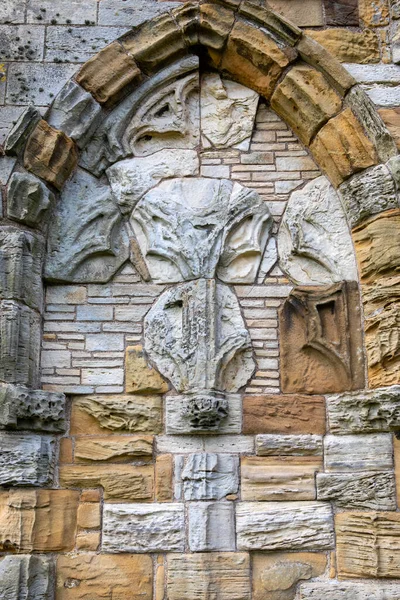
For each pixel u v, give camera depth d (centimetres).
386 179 454
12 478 416
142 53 486
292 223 476
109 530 426
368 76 480
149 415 443
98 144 486
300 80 483
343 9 497
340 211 477
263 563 423
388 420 419
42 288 462
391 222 449
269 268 473
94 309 464
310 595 415
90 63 481
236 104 501
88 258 471
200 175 488
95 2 495
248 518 427
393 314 434
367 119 467
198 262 462
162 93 498
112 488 433
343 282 459
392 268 443
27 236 452
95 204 477
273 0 498
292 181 488
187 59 500
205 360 443
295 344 457
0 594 402
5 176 458
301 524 426
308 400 447
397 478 422
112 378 451
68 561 421
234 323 460
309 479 434
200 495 427
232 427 441
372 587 411
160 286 469
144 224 475
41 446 427
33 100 474
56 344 456
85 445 440
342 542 423
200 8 489
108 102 485
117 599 417
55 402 437
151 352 455
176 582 417
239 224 476
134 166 486
